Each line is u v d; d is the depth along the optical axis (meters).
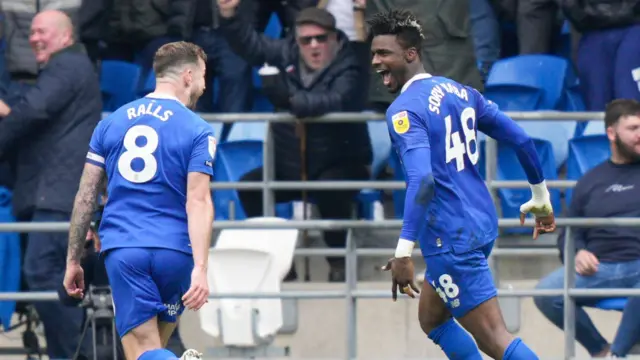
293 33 25.38
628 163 23.11
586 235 23.23
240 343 23.27
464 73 24.38
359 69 25.06
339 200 25.44
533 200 18.88
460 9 24.39
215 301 23.38
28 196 23.42
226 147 25.92
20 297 22.42
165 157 17.86
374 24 17.72
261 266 23.33
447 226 17.30
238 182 25.36
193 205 17.59
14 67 25.59
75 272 18.39
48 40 23.39
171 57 18.38
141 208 17.84
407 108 17.16
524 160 18.38
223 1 24.84
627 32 25.75
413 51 17.62
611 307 22.86
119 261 17.70
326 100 24.58
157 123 17.95
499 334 17.39
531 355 17.19
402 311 24.92
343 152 25.31
